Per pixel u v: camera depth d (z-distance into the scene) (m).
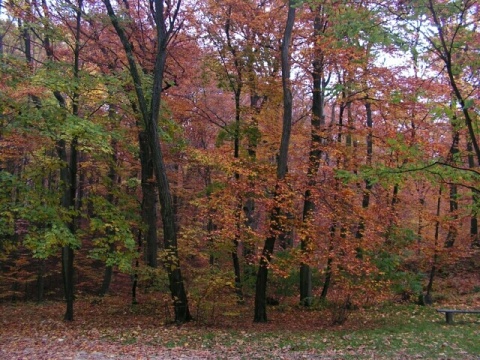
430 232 18.06
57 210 11.70
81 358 7.98
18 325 12.41
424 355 8.61
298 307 15.64
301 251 13.04
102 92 12.54
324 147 13.89
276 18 14.39
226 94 18.31
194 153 14.38
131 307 15.00
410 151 7.67
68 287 13.20
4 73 11.37
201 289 12.41
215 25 14.93
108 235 12.26
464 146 14.59
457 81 8.21
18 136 11.90
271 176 13.52
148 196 16.14
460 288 17.58
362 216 12.84
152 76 14.73
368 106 15.47
